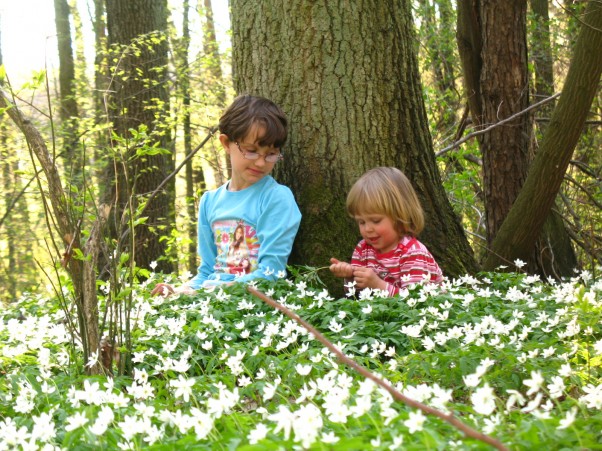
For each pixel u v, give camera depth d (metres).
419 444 1.91
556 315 3.58
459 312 4.02
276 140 4.83
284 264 4.83
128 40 11.48
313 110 5.10
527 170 7.87
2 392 3.05
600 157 12.06
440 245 5.30
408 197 4.68
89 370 3.29
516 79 7.75
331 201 5.08
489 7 7.67
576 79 6.09
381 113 5.15
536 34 11.54
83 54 16.84
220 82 14.27
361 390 2.13
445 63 11.78
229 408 2.46
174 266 11.20
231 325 3.95
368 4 5.10
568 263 8.59
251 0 5.25
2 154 11.38
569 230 9.22
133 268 3.45
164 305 4.56
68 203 3.29
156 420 2.54
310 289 4.58
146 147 3.46
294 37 5.10
